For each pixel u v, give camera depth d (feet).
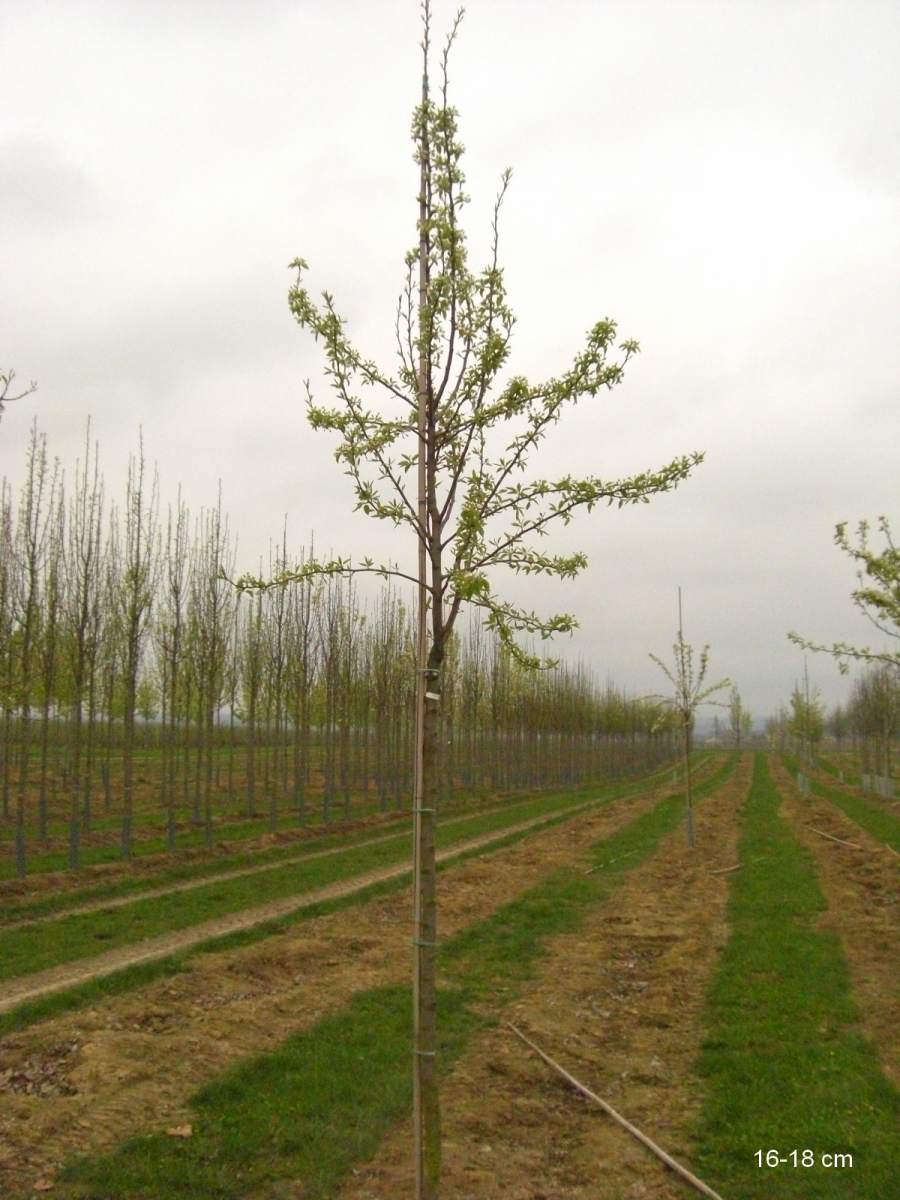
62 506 57.00
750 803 101.30
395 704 96.99
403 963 33.83
